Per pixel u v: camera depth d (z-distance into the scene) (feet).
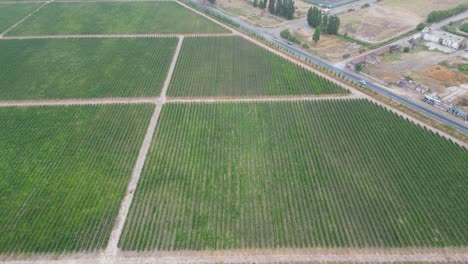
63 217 162.40
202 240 152.46
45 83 268.21
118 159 195.11
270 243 151.33
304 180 180.96
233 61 299.17
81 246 150.61
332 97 248.93
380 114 228.02
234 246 150.10
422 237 151.43
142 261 145.18
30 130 217.56
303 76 275.18
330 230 155.74
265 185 178.50
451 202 165.89
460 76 268.62
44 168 189.06
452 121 219.82
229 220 160.76
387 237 152.15
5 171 187.62
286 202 168.96
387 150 197.57
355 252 147.13
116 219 162.09
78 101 247.70
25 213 164.66
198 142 206.90
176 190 175.94
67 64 295.69
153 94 254.27
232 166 189.98
